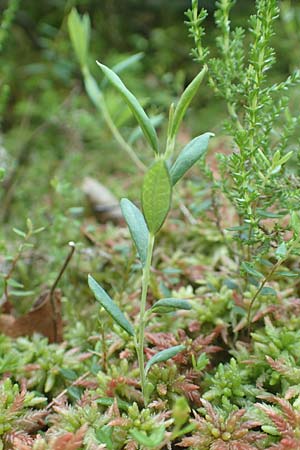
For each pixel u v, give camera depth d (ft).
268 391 1.00
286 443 0.86
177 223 1.32
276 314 1.07
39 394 1.02
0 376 1.05
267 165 0.96
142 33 2.76
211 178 1.04
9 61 2.41
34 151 2.01
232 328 1.10
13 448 0.91
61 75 2.28
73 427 0.93
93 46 2.57
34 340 1.10
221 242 1.27
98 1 2.66
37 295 1.26
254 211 0.97
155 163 0.81
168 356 0.90
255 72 0.93
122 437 0.92
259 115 0.99
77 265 1.27
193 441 0.90
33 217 1.51
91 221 1.54
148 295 1.18
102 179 1.74
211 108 2.14
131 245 1.25
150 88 2.30
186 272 1.23
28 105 2.15
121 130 2.00
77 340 1.12
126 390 0.99
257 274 0.94
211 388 0.98
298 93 1.70
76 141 1.98
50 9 2.67
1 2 2.26
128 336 1.07
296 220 0.89
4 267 1.29
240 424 0.92
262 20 0.89
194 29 0.98
